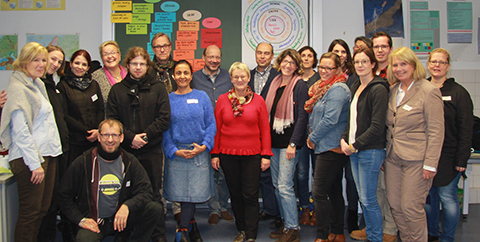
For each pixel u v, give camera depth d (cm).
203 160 226
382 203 238
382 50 250
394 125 194
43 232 220
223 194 287
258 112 227
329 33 327
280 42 322
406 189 192
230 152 223
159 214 204
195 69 321
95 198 195
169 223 282
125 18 317
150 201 203
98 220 196
